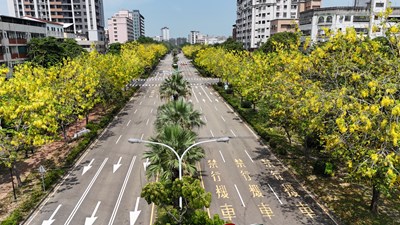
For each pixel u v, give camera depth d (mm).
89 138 30438
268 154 27906
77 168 24938
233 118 40312
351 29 18203
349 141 15703
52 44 58781
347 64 17266
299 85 19656
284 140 30500
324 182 22312
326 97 16188
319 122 16656
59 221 17938
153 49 105125
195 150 19125
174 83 36750
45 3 120625
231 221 17859
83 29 124750
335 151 16875
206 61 69938
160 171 18031
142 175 23703
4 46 54719
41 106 21141
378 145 14758
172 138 18750
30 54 58938
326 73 19016
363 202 19484
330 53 19391
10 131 19297
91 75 31859
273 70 28953
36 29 68062
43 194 20562
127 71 45156
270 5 117438
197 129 35188
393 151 13969
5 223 16812
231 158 26953
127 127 36000
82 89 30375
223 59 59281
